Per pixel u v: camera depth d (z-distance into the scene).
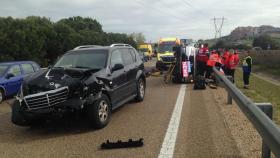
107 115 8.77
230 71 19.45
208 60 17.69
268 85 27.62
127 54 11.34
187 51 18.31
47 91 8.01
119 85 9.83
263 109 6.11
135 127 8.50
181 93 14.27
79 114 8.19
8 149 7.12
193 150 6.58
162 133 7.85
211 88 15.85
